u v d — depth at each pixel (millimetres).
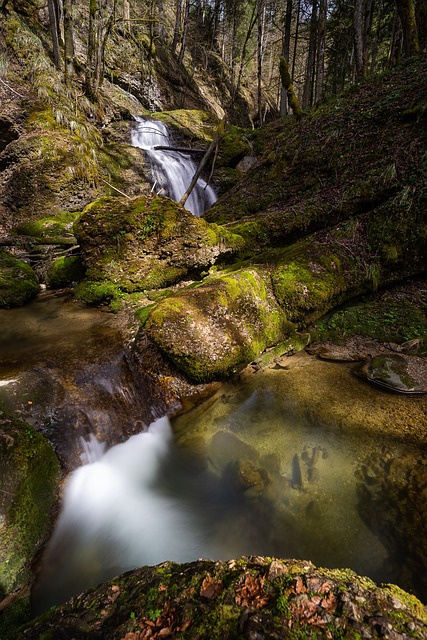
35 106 10500
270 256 5926
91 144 11211
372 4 16766
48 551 2471
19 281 5738
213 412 3930
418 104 7305
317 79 15633
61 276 6293
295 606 1257
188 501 2984
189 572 1572
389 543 2398
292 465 3148
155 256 5691
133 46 17391
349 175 7562
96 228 5613
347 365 4578
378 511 2635
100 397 3559
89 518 2820
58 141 9992
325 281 5219
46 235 8297
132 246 5629
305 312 5098
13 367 3672
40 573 2324
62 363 3852
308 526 2607
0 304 5379
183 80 21375
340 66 24625
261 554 2473
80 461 3076
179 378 4043
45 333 4586
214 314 4371
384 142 7418
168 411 3834
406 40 10523
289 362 4715
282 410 3857
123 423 3516
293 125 11203
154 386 3936
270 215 7320
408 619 1227
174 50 22391
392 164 6316
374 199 6375
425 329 4926
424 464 3002
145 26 20125
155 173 11891
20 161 9719
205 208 12391
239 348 4285
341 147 8266
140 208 5652
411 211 5668
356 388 4129
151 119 14539
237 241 6305
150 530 2754
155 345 4105
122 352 4133
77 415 3297
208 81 25625
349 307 5566
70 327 4777
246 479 2969
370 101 8773
